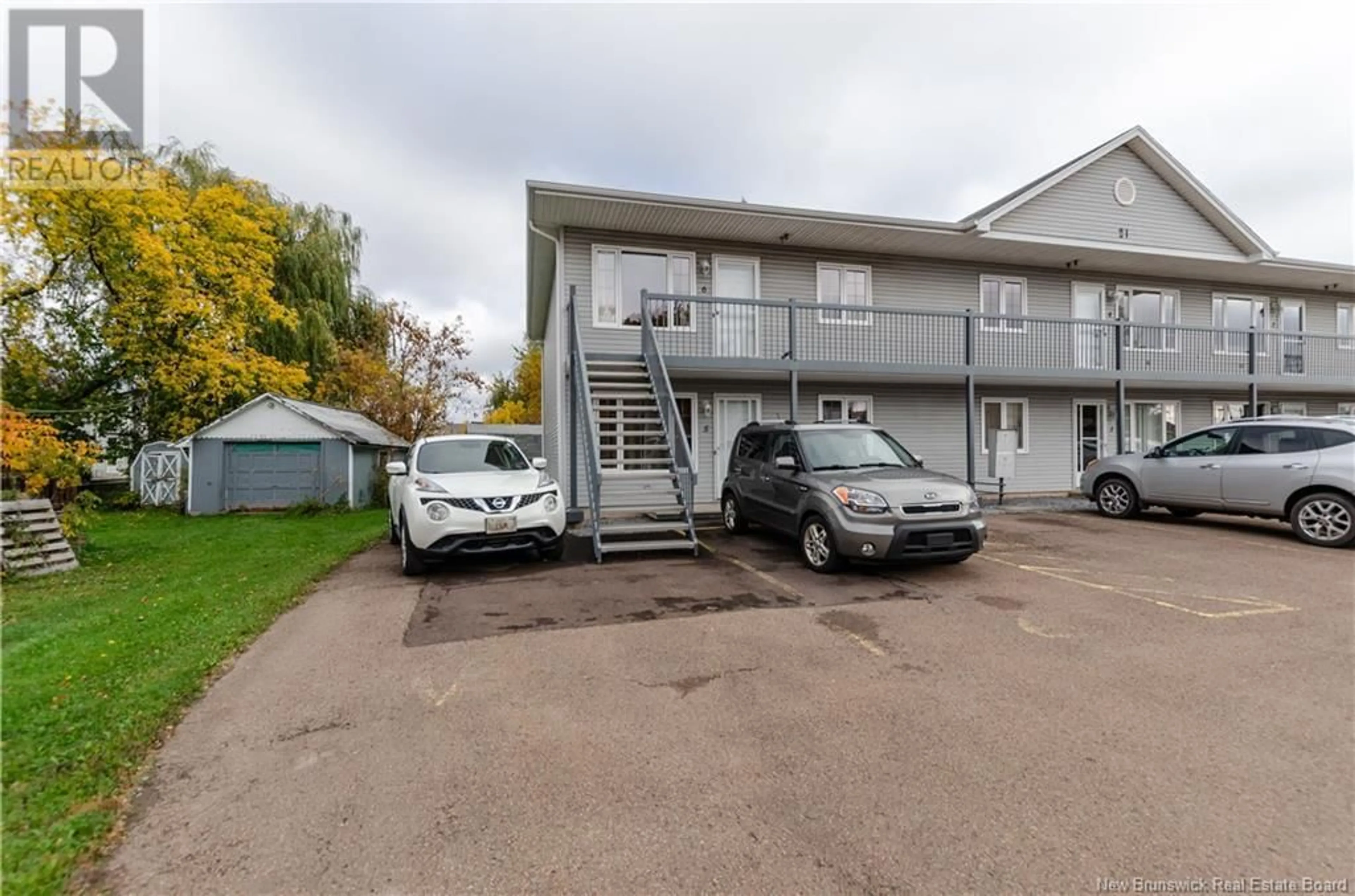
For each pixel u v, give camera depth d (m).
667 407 9.48
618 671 3.89
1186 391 16.50
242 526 13.50
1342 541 7.60
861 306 11.95
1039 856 2.12
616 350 12.20
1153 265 14.95
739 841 2.21
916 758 2.79
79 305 13.95
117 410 16.53
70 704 3.41
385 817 2.39
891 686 3.62
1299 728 3.06
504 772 2.71
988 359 14.50
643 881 2.02
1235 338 16.22
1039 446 15.35
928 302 14.23
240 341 14.73
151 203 11.66
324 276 21.73
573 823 2.33
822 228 12.20
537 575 6.55
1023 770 2.68
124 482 21.80
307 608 5.51
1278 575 6.29
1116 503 10.50
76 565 8.38
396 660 4.12
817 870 2.06
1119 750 2.85
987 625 4.75
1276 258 14.85
